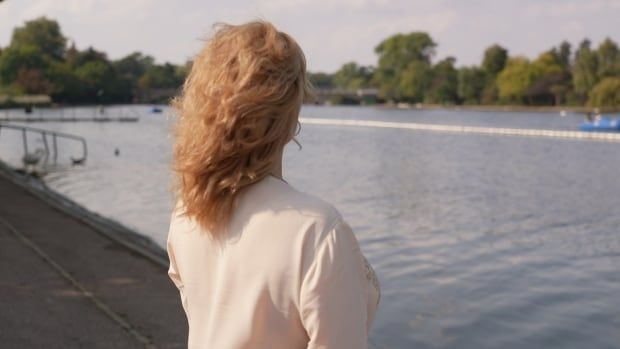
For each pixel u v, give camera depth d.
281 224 1.42
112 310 6.02
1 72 151.88
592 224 20.05
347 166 39.25
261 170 1.47
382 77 170.38
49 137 61.59
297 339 1.42
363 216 21.31
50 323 5.68
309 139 62.25
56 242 9.01
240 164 1.47
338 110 153.62
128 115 119.56
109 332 5.46
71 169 34.91
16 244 8.84
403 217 21.11
